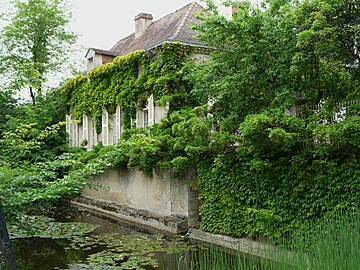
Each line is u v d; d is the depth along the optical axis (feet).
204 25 29.45
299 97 28.73
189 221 35.47
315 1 23.72
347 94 26.68
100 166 31.14
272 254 12.13
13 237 32.55
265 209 26.86
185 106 41.73
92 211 49.60
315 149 24.44
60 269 24.02
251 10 30.04
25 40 73.10
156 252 27.40
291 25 26.86
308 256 11.96
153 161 39.01
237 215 29.48
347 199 22.45
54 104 68.03
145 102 48.44
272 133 22.99
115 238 32.63
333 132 21.52
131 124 49.73
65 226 38.34
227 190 30.42
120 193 47.57
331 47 23.70
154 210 40.78
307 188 24.48
